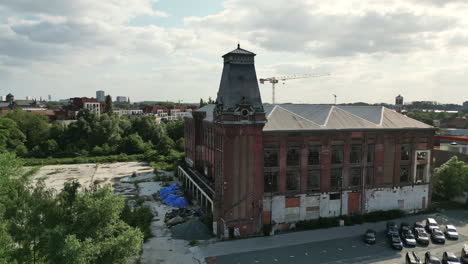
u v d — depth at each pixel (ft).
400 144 153.58
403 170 156.97
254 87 129.08
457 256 114.11
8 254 64.13
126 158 314.55
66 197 76.59
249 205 129.70
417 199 158.40
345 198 146.61
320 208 143.33
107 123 360.89
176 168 249.34
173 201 169.48
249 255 113.50
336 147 144.87
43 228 67.31
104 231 74.74
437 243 125.18
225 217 127.03
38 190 75.00
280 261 109.50
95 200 75.15
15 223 68.95
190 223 132.98
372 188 150.51
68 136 361.71
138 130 396.78
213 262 108.06
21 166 86.38
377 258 112.16
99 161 307.17
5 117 367.04
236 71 127.85
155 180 227.81
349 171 146.82
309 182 142.20
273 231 131.95
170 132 408.67
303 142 138.51
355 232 134.92
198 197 172.76
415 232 132.26
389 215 150.10
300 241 125.70
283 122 142.41
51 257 62.23
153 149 350.23
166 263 106.93
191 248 118.42
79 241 68.59
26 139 359.87
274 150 136.05
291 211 138.82
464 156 215.51
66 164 296.71
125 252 73.67
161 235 130.11
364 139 147.54
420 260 108.06
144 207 155.02
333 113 157.07
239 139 127.03
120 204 77.36
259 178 130.21
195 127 201.26
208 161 176.86
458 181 169.99
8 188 73.67
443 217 153.38
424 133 157.07
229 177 126.72
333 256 113.50
